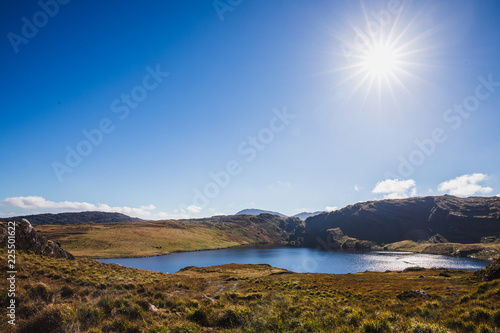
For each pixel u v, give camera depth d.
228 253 172.12
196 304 15.56
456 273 66.94
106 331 9.23
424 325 9.63
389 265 118.75
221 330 10.56
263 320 10.80
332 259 142.62
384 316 11.14
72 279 19.05
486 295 15.13
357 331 9.77
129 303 12.30
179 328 10.05
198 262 122.75
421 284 38.34
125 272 33.53
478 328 9.55
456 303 16.47
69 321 9.45
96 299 12.55
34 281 15.84
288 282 40.53
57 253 35.47
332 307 16.69
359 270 103.44
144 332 9.55
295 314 12.56
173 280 33.97
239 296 22.58
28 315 9.61
